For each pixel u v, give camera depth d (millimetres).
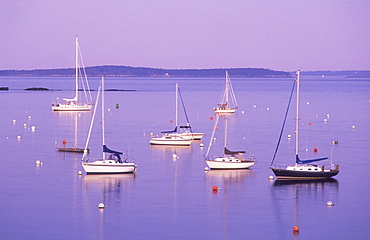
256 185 152750
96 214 127188
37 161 177375
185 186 151375
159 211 129625
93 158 188250
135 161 185500
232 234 116000
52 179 157125
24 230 116875
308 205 134875
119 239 112688
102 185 151375
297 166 161000
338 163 182625
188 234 115750
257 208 132500
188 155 198000
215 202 137000
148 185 152000
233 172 168875
